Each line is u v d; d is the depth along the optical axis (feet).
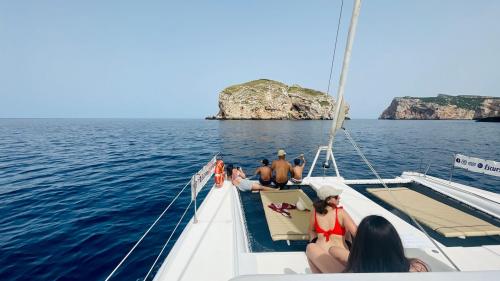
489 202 15.67
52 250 20.47
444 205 16.25
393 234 5.69
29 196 34.17
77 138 128.57
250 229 14.29
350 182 21.77
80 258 19.36
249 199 19.15
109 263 18.75
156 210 28.99
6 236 22.76
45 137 135.03
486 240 12.60
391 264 5.59
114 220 26.18
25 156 70.08
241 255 11.08
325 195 10.19
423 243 12.09
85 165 56.90
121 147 90.94
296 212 15.66
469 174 46.24
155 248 20.81
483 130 186.19
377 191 19.06
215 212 14.90
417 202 16.79
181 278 9.16
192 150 82.48
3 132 175.42
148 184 40.11
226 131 173.27
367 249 5.72
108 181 42.16
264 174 21.50
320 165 55.57
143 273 17.63
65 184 40.37
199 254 10.59
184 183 40.65
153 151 80.28
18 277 17.21
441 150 78.54
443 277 2.96
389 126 261.24
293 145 94.84
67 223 25.46
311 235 10.91
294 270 10.34
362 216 14.89
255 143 102.53
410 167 52.85
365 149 83.51
